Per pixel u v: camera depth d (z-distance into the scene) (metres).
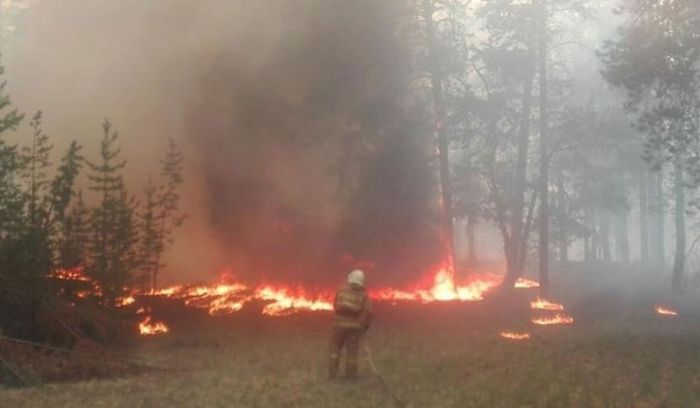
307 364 14.34
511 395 10.38
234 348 17.25
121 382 12.76
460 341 17.77
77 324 16.12
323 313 25.23
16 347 13.63
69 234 17.98
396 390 11.11
